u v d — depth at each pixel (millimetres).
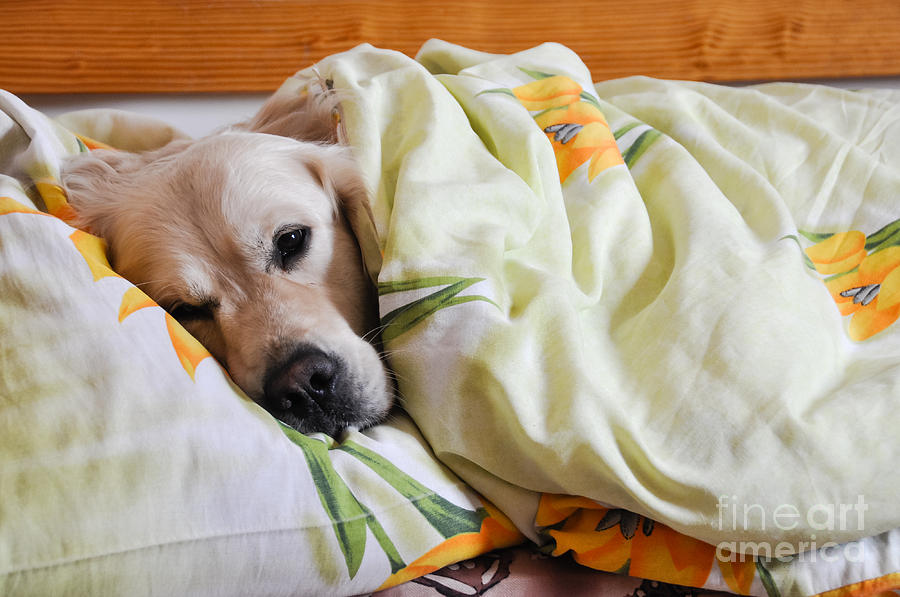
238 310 1080
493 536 888
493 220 1029
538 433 818
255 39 2602
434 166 1079
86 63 2523
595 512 873
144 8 2686
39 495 665
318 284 1138
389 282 966
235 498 736
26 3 2699
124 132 1563
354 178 1156
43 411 717
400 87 1241
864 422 802
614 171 1137
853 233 1177
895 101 1525
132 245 1107
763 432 800
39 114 1258
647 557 835
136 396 748
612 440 807
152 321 827
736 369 846
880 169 1230
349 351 1037
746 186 1160
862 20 2592
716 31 2576
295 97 1344
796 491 766
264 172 1122
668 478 785
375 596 820
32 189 1107
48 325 777
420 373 932
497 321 890
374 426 1021
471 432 887
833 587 784
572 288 965
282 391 994
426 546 815
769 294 919
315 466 804
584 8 2736
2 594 622
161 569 685
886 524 758
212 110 2359
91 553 656
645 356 910
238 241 1078
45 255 823
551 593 854
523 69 1356
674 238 1051
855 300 1076
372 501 811
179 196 1110
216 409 787
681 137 1300
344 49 2576
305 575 757
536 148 1118
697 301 920
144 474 706
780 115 1376
